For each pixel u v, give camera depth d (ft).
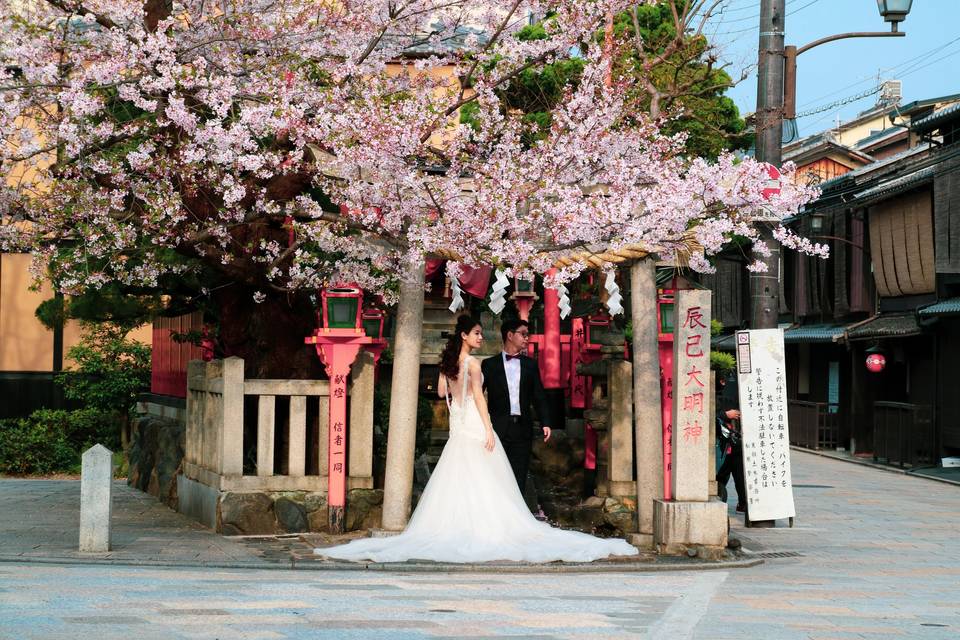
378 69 38.75
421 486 42.98
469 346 35.83
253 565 31.50
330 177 35.70
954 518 50.70
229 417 38.01
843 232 99.50
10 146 33.60
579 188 33.50
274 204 35.35
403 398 36.88
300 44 37.22
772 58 46.52
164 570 30.17
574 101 34.30
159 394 58.85
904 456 80.07
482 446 35.19
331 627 20.12
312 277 37.63
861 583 30.35
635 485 39.86
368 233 36.14
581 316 51.75
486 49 37.17
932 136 88.99
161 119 34.50
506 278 50.67
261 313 42.01
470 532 34.37
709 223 32.55
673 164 35.96
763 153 46.75
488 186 32.94
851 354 96.32
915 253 85.71
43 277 37.32
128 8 34.86
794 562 35.81
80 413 69.46
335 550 33.40
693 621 22.12
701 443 35.37
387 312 41.34
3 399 75.66
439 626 20.59
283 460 42.24
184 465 45.93
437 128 33.42
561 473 45.65
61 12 37.37
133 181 36.22
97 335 70.28
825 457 93.15
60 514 43.86
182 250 37.65
